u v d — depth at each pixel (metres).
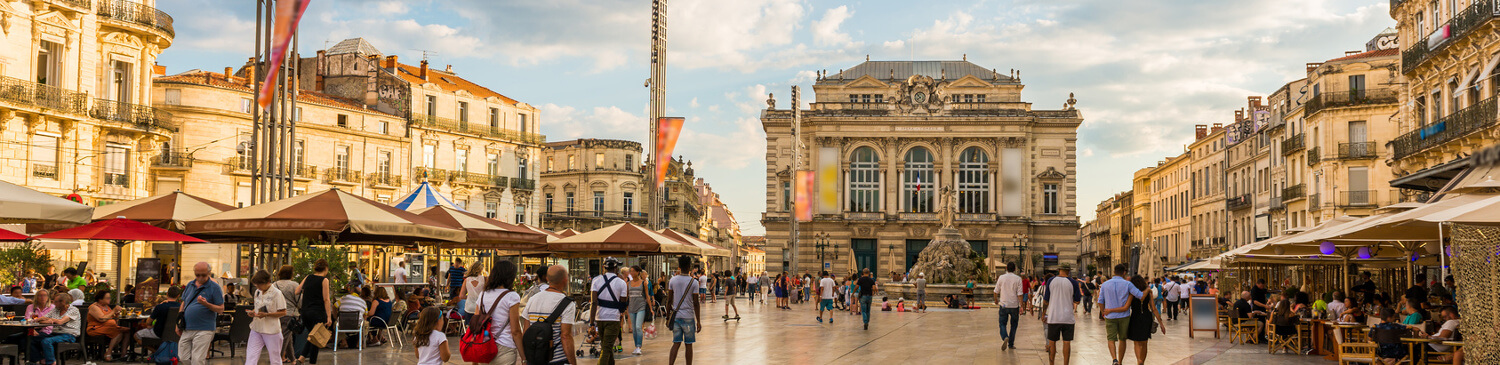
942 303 47.22
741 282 70.19
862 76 91.31
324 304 16.30
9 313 17.41
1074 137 83.25
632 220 97.25
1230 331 24.19
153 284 23.39
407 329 23.19
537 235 24.70
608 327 14.80
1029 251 81.69
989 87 90.00
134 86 43.56
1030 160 83.25
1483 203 12.61
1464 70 31.50
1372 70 53.28
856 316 37.19
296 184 58.75
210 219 19.48
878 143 83.50
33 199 15.41
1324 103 53.91
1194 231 90.06
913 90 83.62
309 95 61.66
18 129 37.72
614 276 15.09
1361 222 16.66
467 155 70.12
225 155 57.03
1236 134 78.50
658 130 32.47
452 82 74.31
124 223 19.72
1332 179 53.56
